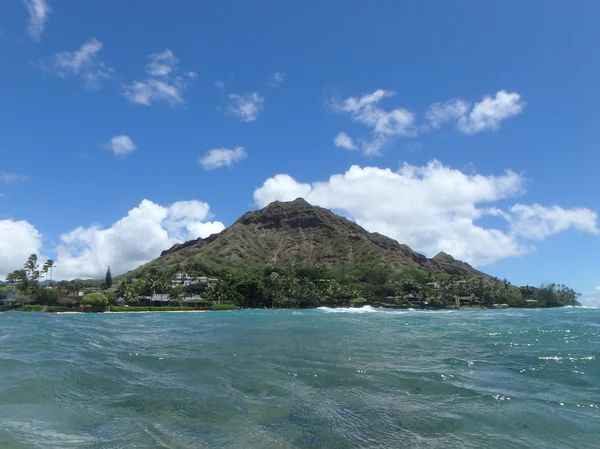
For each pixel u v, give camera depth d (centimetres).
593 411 991
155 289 13825
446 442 798
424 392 1173
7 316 5322
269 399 1084
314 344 2297
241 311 11612
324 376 1369
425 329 3428
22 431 805
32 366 1409
